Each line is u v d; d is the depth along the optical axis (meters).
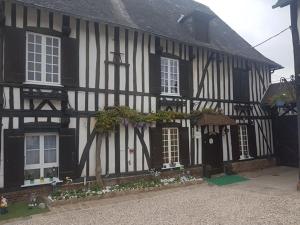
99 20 8.05
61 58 7.96
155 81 9.73
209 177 10.65
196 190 8.65
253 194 8.07
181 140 10.30
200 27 11.30
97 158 8.26
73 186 7.93
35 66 7.69
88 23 8.48
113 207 6.89
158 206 6.95
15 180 7.14
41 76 7.73
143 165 9.30
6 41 7.16
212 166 11.22
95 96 8.48
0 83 7.04
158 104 9.79
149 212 6.48
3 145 7.06
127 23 8.95
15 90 7.27
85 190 7.73
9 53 7.18
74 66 8.12
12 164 7.12
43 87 7.63
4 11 7.18
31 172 7.57
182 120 10.40
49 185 7.66
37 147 7.68
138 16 10.05
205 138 11.05
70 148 7.95
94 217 6.18
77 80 8.16
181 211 6.53
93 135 8.38
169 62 10.34
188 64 10.75
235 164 11.80
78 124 8.16
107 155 8.62
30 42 7.65
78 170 8.09
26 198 7.29
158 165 9.58
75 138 8.08
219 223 5.70
